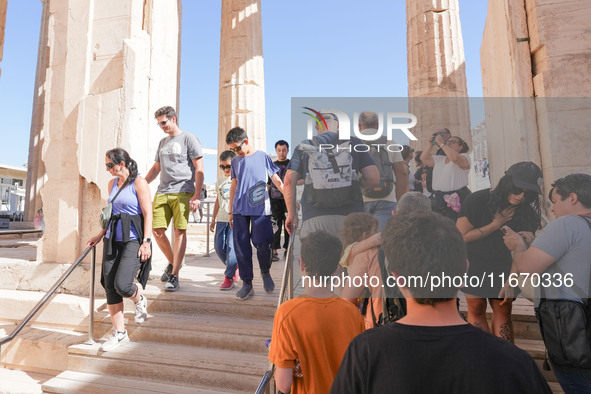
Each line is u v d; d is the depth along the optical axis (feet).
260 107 28.17
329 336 4.54
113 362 9.57
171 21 17.60
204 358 9.16
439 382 2.30
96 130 14.11
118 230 9.54
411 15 22.27
